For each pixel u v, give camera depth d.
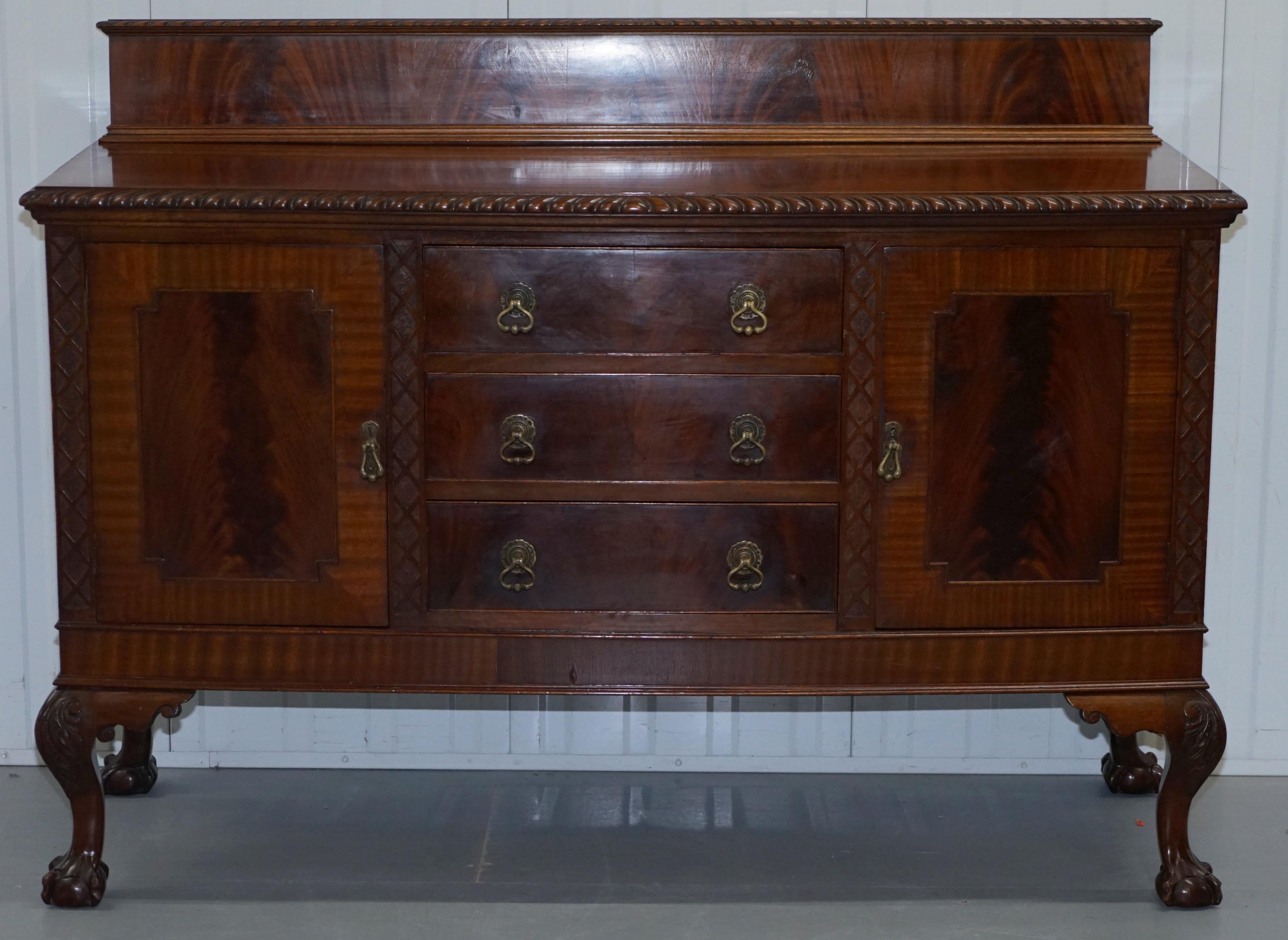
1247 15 2.64
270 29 2.32
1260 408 2.73
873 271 1.97
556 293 1.99
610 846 2.46
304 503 2.04
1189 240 1.98
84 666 2.10
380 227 1.97
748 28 2.30
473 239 1.98
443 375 2.01
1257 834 2.52
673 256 1.98
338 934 2.10
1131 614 2.07
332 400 2.02
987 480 2.03
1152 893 2.26
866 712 2.83
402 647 2.07
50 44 2.67
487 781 2.79
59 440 2.03
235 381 2.02
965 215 1.93
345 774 2.83
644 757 2.85
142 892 2.24
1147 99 2.34
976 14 2.65
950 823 2.58
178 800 2.67
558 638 2.06
